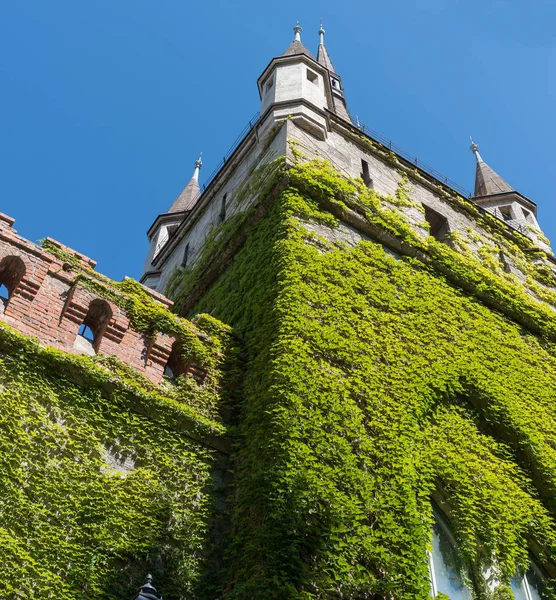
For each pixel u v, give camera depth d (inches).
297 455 466.9
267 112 874.1
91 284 529.7
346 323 601.6
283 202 707.4
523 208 1143.0
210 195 955.3
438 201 921.5
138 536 431.2
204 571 440.8
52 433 440.8
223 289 730.8
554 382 718.5
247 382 556.7
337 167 816.9
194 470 484.7
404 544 457.7
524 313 778.2
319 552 427.8
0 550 377.7
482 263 874.8
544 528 558.6
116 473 451.2
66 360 470.3
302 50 1011.9
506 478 573.3
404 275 708.0
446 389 611.8
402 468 506.9
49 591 380.2
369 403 543.8
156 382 523.5
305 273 622.5
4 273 510.6
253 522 450.6
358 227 736.3
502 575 510.6
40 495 413.4
